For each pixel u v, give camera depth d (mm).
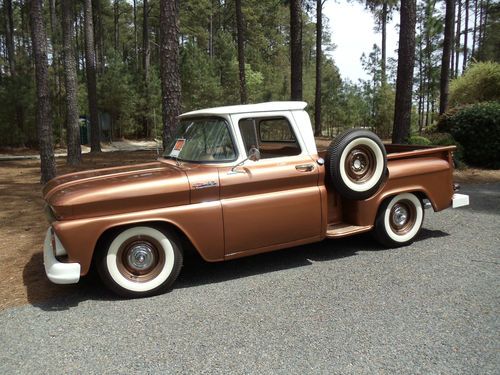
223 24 42969
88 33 21203
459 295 4168
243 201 4648
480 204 8031
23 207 8891
